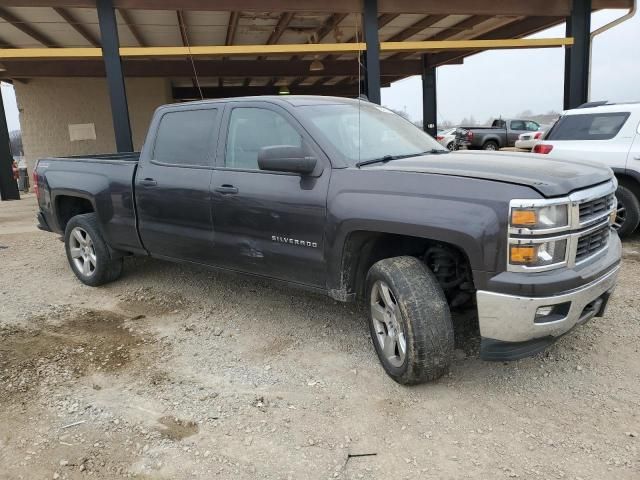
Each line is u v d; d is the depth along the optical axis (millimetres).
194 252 4703
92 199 5469
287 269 3996
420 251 3705
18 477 2719
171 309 5012
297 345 4133
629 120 6836
